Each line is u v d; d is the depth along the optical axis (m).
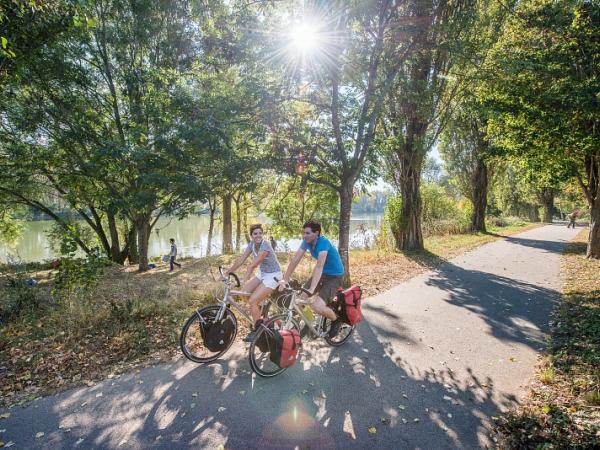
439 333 5.88
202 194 8.60
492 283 9.70
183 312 6.85
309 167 9.04
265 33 7.50
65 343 5.40
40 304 7.72
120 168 10.81
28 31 5.76
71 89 14.02
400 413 3.58
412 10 8.55
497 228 34.69
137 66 15.11
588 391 3.84
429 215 28.12
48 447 3.07
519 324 6.33
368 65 8.25
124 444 3.11
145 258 16.88
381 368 4.58
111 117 15.84
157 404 3.73
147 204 12.22
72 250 6.59
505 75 9.57
